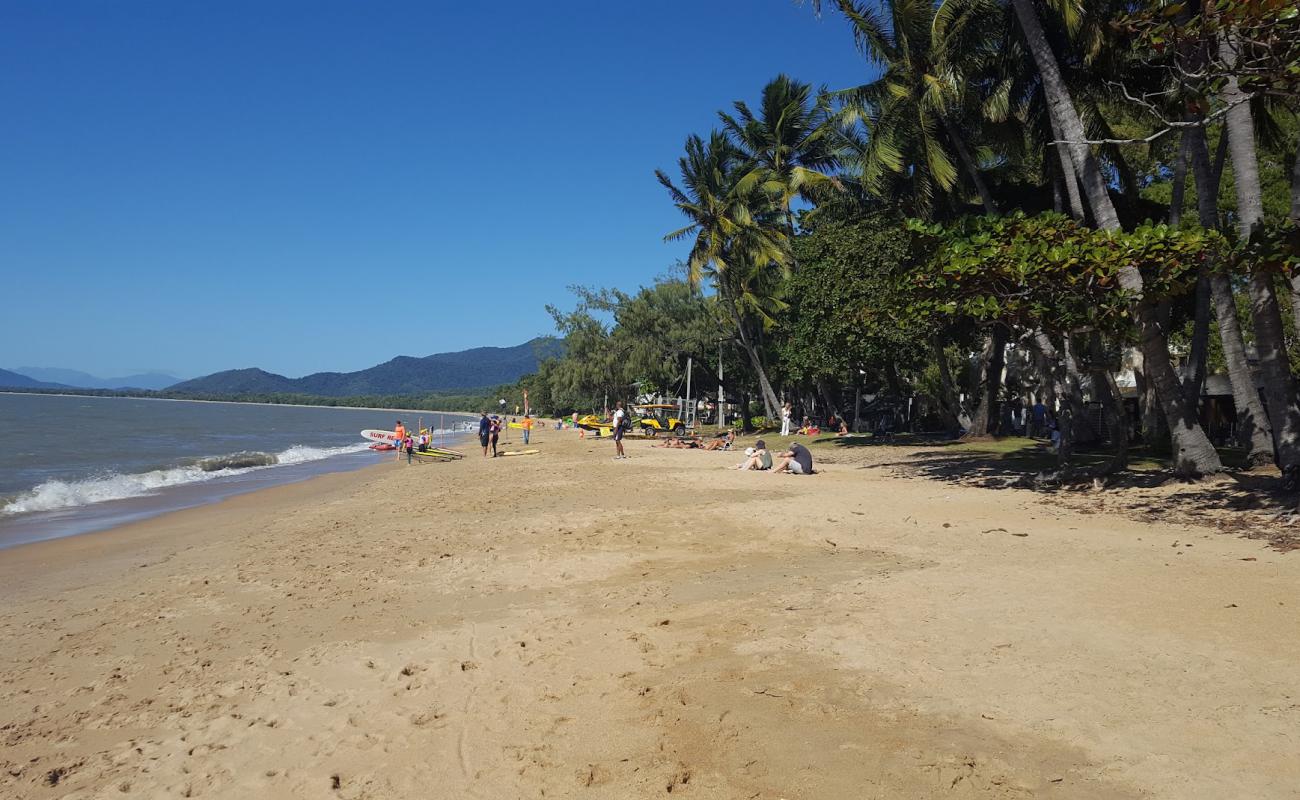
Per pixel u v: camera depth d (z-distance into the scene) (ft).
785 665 18.48
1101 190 49.52
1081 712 14.78
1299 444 42.93
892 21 79.97
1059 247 42.63
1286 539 30.01
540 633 23.12
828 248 97.60
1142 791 11.99
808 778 13.17
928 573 26.86
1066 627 19.71
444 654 21.81
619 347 187.83
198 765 15.76
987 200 77.82
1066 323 46.47
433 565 34.47
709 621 22.79
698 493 55.36
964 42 71.56
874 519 40.01
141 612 29.14
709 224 130.52
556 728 16.24
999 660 17.72
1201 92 30.35
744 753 14.28
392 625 25.21
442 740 16.14
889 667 17.81
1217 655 17.16
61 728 18.17
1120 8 55.47
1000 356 97.25
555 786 13.79
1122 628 19.38
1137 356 98.17
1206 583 23.41
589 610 25.36
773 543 35.24
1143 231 40.32
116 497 72.38
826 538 35.50
